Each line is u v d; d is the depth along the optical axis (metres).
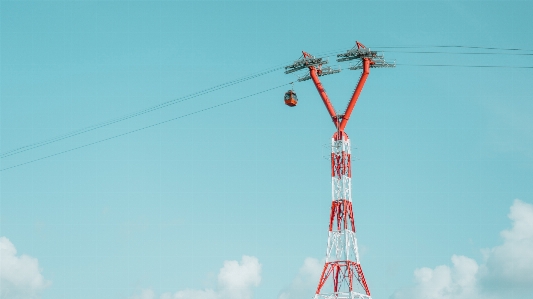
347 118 155.25
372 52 151.88
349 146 155.38
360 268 146.88
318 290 146.38
